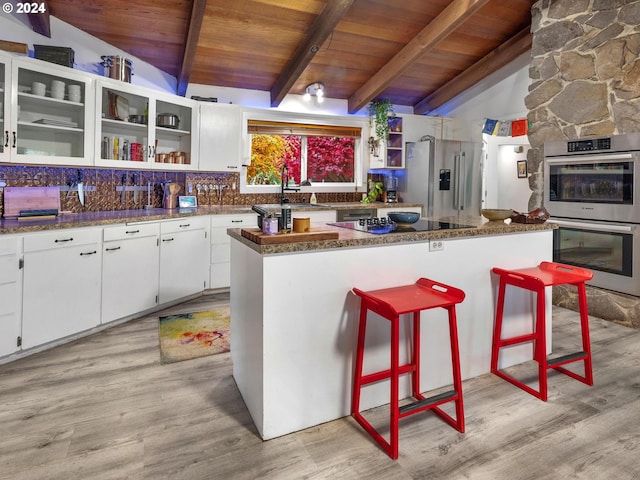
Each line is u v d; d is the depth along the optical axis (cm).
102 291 308
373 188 577
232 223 431
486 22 444
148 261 349
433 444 181
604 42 349
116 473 160
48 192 330
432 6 398
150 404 212
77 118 332
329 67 481
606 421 199
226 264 432
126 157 370
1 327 246
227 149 462
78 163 326
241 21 377
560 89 387
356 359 202
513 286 260
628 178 332
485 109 558
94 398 217
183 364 261
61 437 183
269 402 183
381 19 410
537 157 414
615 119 342
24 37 312
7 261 246
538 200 415
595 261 362
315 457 172
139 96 378
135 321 339
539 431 190
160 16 354
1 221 284
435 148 531
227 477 159
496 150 577
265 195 521
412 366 216
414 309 172
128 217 326
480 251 244
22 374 242
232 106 461
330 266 195
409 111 619
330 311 196
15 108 283
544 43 400
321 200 558
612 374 250
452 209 550
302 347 190
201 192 479
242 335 216
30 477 157
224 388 231
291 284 185
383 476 160
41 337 268
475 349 247
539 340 220
